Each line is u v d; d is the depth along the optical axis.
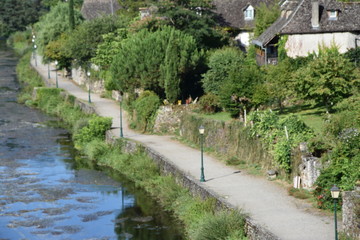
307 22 76.31
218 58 75.06
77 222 49.34
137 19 104.75
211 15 95.06
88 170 65.50
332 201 42.47
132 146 67.19
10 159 70.19
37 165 67.56
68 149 75.31
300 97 61.94
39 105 104.12
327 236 37.91
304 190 47.09
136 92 81.19
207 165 57.31
